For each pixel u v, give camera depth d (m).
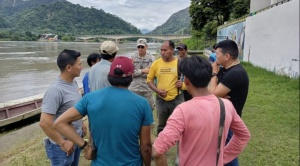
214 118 1.79
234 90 2.64
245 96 2.70
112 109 2.07
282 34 10.70
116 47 3.38
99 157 2.16
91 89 3.36
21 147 6.00
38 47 71.69
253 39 15.75
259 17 14.53
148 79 4.37
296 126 5.28
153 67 4.31
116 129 2.07
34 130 7.69
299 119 5.47
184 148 1.85
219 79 2.84
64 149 2.67
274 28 11.90
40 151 5.15
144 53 4.98
